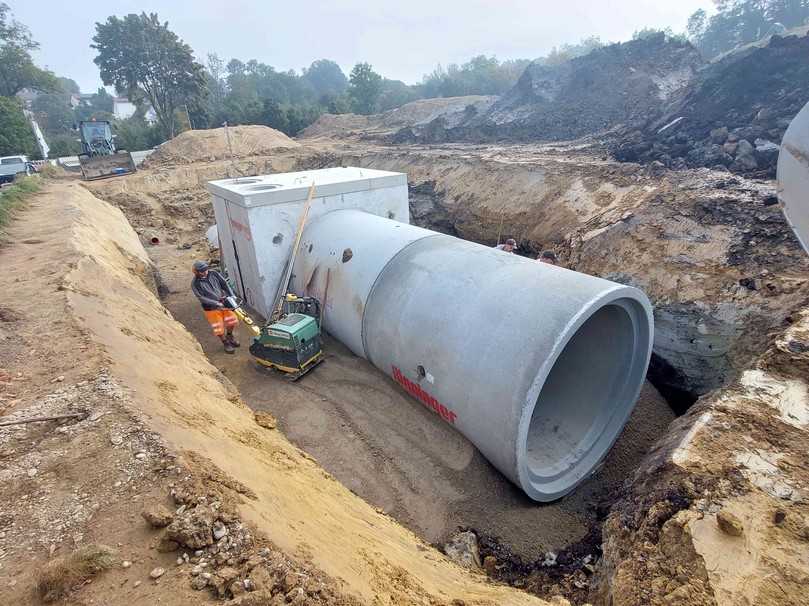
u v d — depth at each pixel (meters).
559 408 8.23
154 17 51.56
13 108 46.81
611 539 5.19
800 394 6.03
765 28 54.53
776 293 8.31
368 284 9.23
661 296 9.99
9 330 6.36
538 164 18.05
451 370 7.08
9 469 3.95
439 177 22.38
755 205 10.27
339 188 12.67
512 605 4.04
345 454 7.47
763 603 3.80
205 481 3.80
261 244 11.87
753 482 4.88
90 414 4.59
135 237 18.47
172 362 7.02
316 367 9.86
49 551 3.24
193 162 33.19
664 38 26.88
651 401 9.38
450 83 66.31
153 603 2.86
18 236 11.88
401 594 3.61
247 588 2.98
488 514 6.66
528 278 7.11
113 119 83.50
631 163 15.80
